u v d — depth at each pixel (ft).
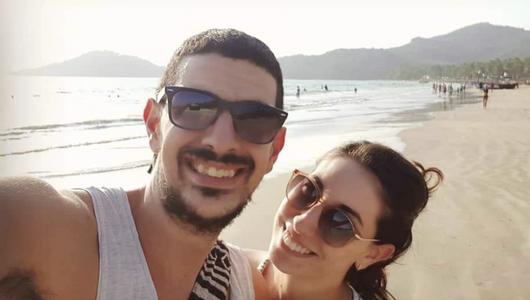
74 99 31.89
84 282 1.31
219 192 1.48
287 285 2.11
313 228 1.97
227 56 1.51
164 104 1.52
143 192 1.57
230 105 1.49
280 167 8.03
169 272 1.51
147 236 1.48
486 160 9.11
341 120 17.75
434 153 10.02
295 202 2.06
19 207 1.18
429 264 4.02
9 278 1.16
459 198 6.02
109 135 12.27
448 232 4.76
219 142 1.45
